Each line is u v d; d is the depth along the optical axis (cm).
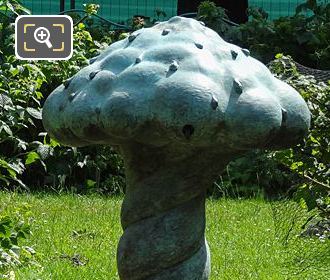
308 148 588
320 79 851
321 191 589
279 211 726
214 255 732
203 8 1360
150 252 380
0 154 1034
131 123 347
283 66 651
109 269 678
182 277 383
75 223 876
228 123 351
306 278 636
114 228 862
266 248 752
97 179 1152
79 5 1571
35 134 1077
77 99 362
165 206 383
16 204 912
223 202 1034
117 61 366
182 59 357
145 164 385
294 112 377
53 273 657
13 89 648
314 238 682
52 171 1142
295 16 1344
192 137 346
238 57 373
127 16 1581
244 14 1598
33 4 1508
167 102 342
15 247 634
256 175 1141
